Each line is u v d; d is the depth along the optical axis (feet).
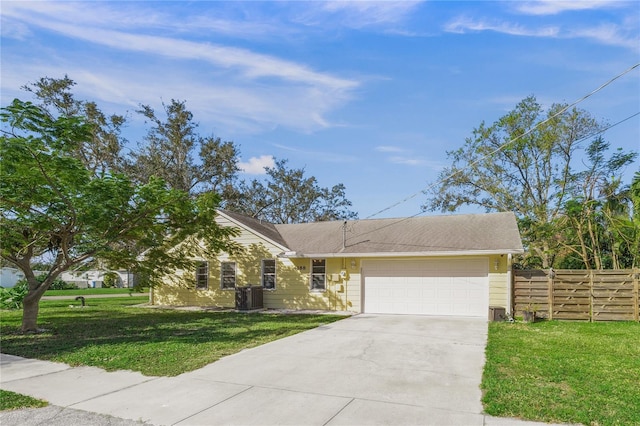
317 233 63.82
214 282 61.87
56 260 40.27
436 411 16.80
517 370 22.72
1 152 31.86
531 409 16.56
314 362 25.26
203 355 27.04
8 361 25.94
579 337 33.53
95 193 36.27
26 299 37.55
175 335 34.88
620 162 80.53
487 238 50.70
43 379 21.91
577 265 67.36
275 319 46.06
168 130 105.70
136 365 24.52
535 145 89.15
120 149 98.07
